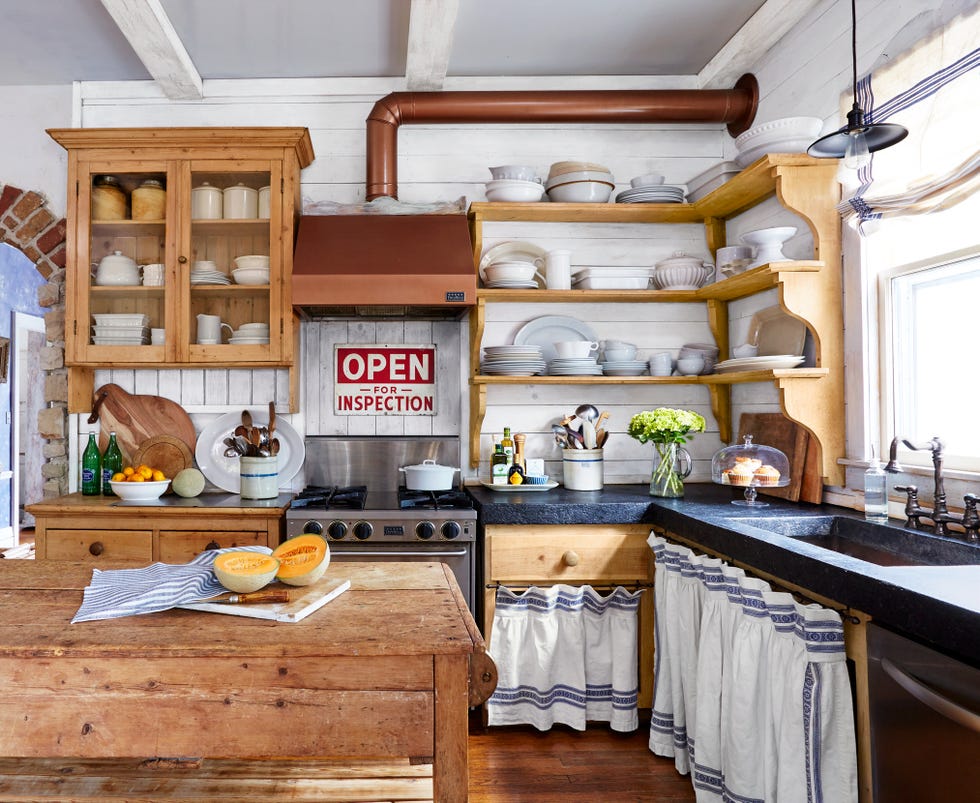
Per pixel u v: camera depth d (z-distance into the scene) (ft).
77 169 10.32
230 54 10.69
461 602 4.62
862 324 8.22
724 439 11.43
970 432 7.13
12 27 9.83
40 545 9.48
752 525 7.61
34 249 11.37
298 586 4.79
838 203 8.55
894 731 4.75
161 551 9.49
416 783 4.33
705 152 11.78
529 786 7.80
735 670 6.27
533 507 8.95
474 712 9.50
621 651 8.95
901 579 4.74
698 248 11.75
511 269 10.46
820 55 9.00
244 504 9.64
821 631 5.39
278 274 10.25
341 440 11.21
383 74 11.42
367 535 9.00
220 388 11.25
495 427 11.46
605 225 11.68
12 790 4.09
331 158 11.50
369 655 3.86
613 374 10.97
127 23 9.17
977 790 3.88
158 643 3.82
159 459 10.91
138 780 4.24
